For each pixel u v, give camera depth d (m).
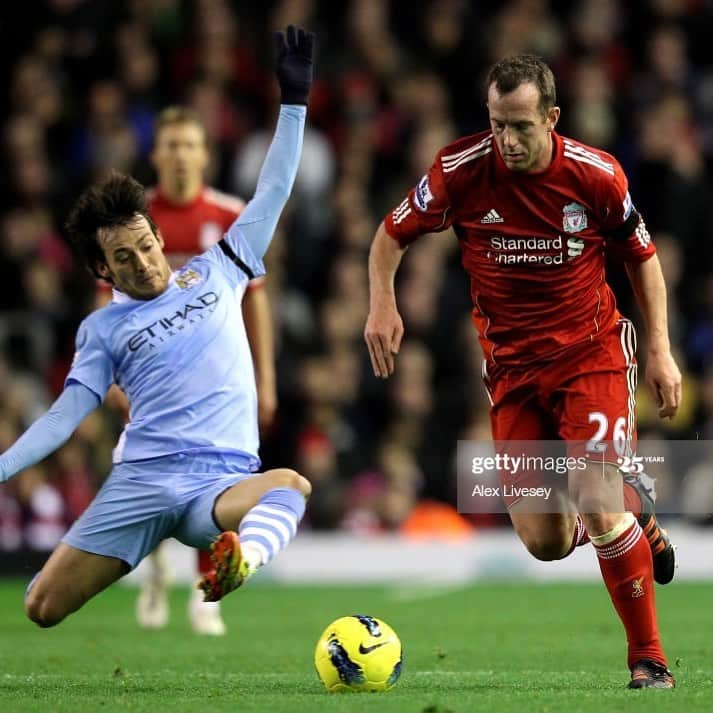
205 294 21.38
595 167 20.69
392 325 21.52
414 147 58.03
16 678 22.41
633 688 19.73
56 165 56.28
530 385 21.55
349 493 48.47
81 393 20.80
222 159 56.16
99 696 19.41
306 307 53.22
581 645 28.28
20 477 44.31
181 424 20.77
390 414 50.84
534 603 39.16
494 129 20.30
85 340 21.11
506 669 23.80
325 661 19.61
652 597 20.23
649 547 20.41
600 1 62.38
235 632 31.67
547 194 20.80
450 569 47.53
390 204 56.56
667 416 20.91
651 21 63.38
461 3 63.25
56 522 44.69
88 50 58.56
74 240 21.11
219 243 22.12
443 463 50.44
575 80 59.66
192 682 21.55
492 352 21.88
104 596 42.59
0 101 59.72
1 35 59.97
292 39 22.47
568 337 21.28
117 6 60.53
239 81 59.88
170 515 20.59
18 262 52.97
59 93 57.44
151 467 20.69
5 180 55.22
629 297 51.81
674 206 55.88
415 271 53.12
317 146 55.50
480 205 21.20
